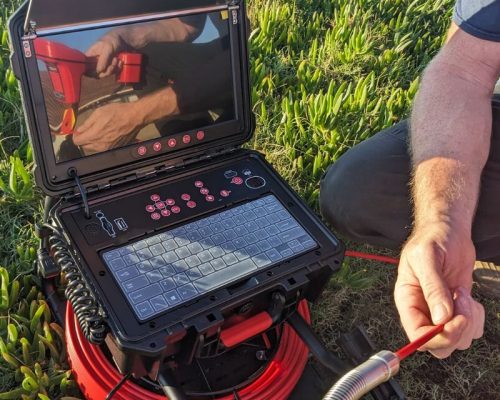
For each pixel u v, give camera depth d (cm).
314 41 130
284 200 73
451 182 63
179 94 70
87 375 71
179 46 68
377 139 86
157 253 65
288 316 71
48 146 64
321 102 108
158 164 73
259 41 128
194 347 62
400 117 120
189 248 67
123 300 61
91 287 61
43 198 95
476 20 68
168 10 65
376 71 134
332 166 90
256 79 118
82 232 66
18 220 93
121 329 58
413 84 121
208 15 68
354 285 93
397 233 84
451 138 67
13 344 76
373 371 46
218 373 75
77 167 67
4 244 90
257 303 66
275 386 74
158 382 69
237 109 75
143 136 70
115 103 66
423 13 151
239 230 69
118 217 68
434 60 74
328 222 93
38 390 74
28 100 61
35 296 83
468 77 70
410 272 56
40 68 60
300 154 109
